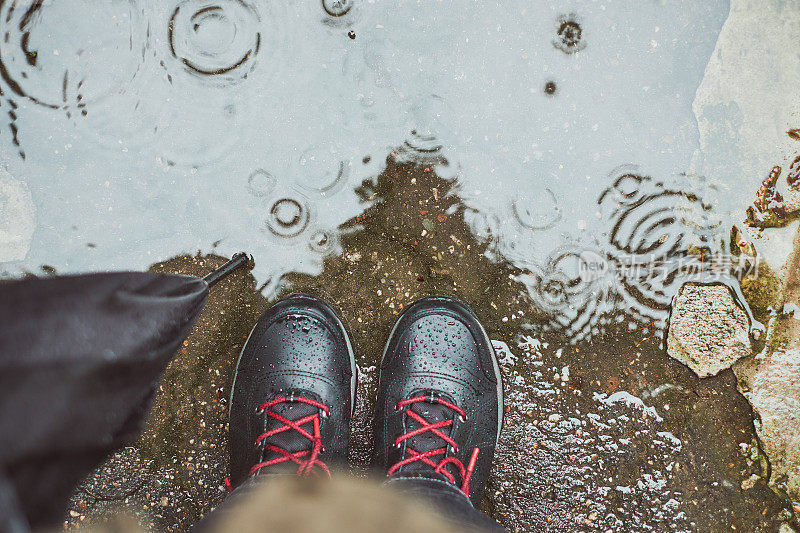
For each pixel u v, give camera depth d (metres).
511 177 1.36
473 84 1.36
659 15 1.38
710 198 1.36
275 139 1.35
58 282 0.68
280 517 0.69
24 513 0.57
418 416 1.31
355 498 0.79
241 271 1.36
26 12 1.33
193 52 1.35
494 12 1.37
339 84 1.36
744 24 1.38
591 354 1.36
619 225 1.36
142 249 1.35
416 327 1.35
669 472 1.34
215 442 1.34
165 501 1.32
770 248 1.36
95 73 1.35
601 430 1.35
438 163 1.36
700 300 1.36
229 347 1.35
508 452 1.36
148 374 0.75
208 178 1.35
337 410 1.33
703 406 1.35
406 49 1.36
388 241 1.37
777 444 1.33
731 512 1.33
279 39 1.36
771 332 1.35
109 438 0.69
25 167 1.34
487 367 1.35
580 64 1.37
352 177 1.36
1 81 1.33
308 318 1.35
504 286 1.37
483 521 0.97
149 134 1.35
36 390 0.58
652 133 1.37
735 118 1.38
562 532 1.34
